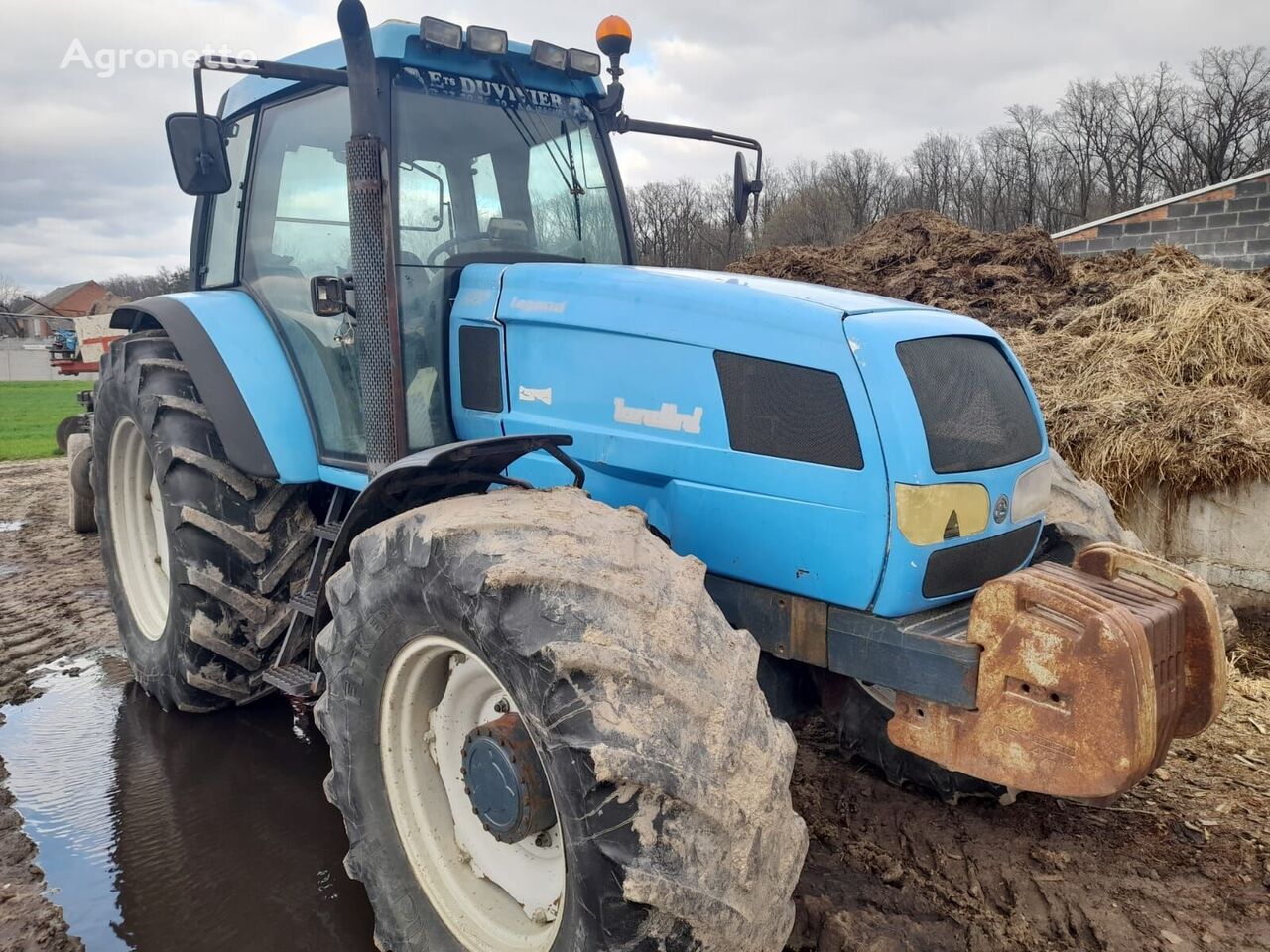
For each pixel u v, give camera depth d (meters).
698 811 1.71
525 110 3.33
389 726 2.31
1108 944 2.38
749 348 2.37
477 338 2.93
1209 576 4.82
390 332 2.70
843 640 2.28
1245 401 5.12
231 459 3.30
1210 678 2.09
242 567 3.45
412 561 2.08
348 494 3.51
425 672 2.28
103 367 4.03
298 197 3.39
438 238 3.05
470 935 2.20
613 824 1.70
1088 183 47.44
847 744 3.17
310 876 2.74
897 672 2.18
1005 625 1.98
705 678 1.83
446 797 2.37
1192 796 3.06
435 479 2.38
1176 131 46.00
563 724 1.75
